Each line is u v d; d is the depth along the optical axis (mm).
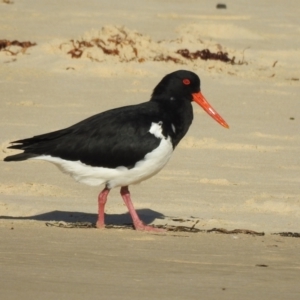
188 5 48344
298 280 9750
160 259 10594
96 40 31172
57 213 14359
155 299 8609
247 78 30406
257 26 41750
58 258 10391
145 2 48594
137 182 13234
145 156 12961
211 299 8727
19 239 11516
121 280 9352
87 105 24922
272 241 12094
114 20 41062
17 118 22906
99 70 29078
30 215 14211
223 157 19344
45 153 12938
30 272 9547
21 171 17469
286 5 50438
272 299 8844
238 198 15805
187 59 31672
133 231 12734
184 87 13641
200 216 14430
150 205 15148
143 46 31359
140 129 12961
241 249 11430
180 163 18562
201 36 38125
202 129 22109
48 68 29172
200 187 16594
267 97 27297
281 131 22594
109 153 12859
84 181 13172
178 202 15383
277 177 17766
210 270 10094
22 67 29234
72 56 30219
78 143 12859
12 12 41781
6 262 10023
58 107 24484
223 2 50281
